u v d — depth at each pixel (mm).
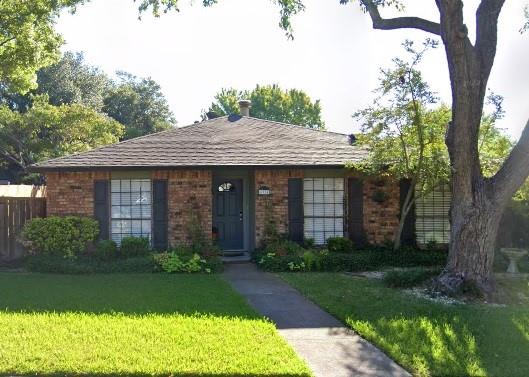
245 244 16156
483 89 10078
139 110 50688
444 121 12633
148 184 14883
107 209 14781
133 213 14859
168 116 53625
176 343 6488
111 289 10328
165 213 14867
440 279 10031
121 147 15914
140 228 14859
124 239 13875
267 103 51594
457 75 9805
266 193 15039
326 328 7566
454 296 9602
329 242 14641
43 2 17797
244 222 16203
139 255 13805
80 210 14727
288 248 14086
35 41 19000
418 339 6848
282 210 15102
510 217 14547
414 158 13336
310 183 15250
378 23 10953
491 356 6227
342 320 7969
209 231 14812
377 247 14992
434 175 13039
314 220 15234
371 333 7094
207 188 14875
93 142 32500
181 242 14820
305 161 14938
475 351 6395
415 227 15352
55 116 31422
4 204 14508
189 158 14984
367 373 5711
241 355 6074
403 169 13242
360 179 15258
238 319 7770
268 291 10438
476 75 9938
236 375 5504
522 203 14445
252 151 15672
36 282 11211
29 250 14086
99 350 6172
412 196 15031
